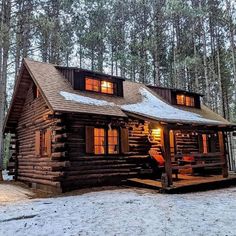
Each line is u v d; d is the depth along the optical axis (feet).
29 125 49.34
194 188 36.70
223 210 24.09
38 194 37.73
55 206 27.04
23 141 52.85
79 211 24.56
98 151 41.60
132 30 104.17
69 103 38.29
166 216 22.09
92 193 34.94
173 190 34.22
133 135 45.65
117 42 101.09
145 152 46.42
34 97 48.21
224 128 45.50
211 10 89.97
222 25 86.99
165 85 116.06
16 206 27.78
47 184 39.88
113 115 40.34
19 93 51.60
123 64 94.32
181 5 81.00
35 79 41.68
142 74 102.83
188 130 40.52
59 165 36.24
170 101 57.11
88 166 39.32
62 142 37.55
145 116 38.34
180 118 40.04
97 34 93.86
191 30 95.30
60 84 43.93
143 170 43.27
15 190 41.83
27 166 49.29
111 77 48.75
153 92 59.88
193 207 25.44
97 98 44.68
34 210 25.40
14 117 55.98
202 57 96.78
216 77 92.12
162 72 111.55
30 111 49.80
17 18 61.98
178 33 99.04
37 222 21.22
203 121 42.19
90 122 40.70
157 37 95.30
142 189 37.99
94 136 41.22
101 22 99.71
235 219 20.93
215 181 39.86
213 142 58.54
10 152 80.94
